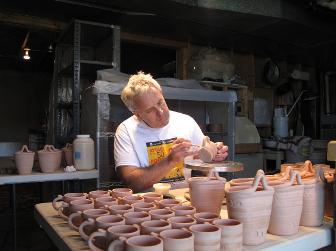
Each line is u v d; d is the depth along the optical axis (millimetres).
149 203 975
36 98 6727
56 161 2307
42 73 6730
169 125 1805
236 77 4012
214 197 952
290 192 870
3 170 2381
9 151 4934
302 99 4895
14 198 2348
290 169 990
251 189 801
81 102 2924
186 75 3961
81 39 3277
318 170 985
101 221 790
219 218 806
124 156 1676
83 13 2955
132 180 1521
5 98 6477
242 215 795
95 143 2408
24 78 6637
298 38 3703
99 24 2893
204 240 681
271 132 4695
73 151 2418
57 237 881
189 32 3520
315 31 3420
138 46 4402
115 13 2914
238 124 3789
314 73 5297
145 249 614
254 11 2846
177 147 1397
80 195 1095
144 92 1585
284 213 871
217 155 1298
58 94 3389
